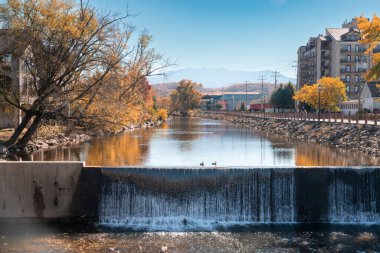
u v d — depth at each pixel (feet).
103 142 170.50
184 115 641.40
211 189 63.62
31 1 112.06
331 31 368.68
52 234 56.59
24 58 114.32
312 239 55.21
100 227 60.18
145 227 60.44
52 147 146.30
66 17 114.01
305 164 109.91
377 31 105.60
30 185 61.98
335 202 63.57
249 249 51.47
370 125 149.18
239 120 394.32
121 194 63.46
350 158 119.85
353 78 348.18
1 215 61.82
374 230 59.06
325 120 201.05
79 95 121.08
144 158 122.83
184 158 123.75
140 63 152.87
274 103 391.45
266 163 113.09
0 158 108.88
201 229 59.57
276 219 63.57
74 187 62.75
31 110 118.11
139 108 162.91
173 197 63.62
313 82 382.63
